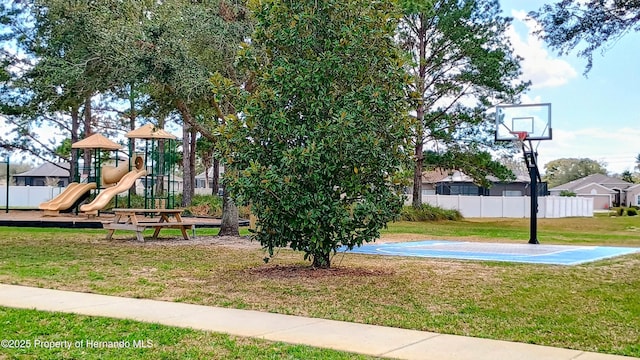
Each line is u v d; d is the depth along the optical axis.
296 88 10.48
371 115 10.41
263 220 10.60
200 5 17.20
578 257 14.78
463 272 11.55
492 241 20.73
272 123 10.45
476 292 9.44
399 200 11.01
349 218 10.24
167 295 9.20
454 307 8.34
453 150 34.66
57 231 21.53
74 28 15.89
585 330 7.05
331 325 7.27
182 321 7.40
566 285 10.09
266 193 10.18
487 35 31.80
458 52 32.34
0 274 11.02
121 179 25.69
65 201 27.11
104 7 15.73
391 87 10.83
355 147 10.13
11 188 46.44
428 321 7.49
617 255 15.44
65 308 8.11
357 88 10.74
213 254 14.62
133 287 9.87
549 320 7.58
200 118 22.75
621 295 9.22
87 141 27.41
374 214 10.45
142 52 15.49
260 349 6.05
